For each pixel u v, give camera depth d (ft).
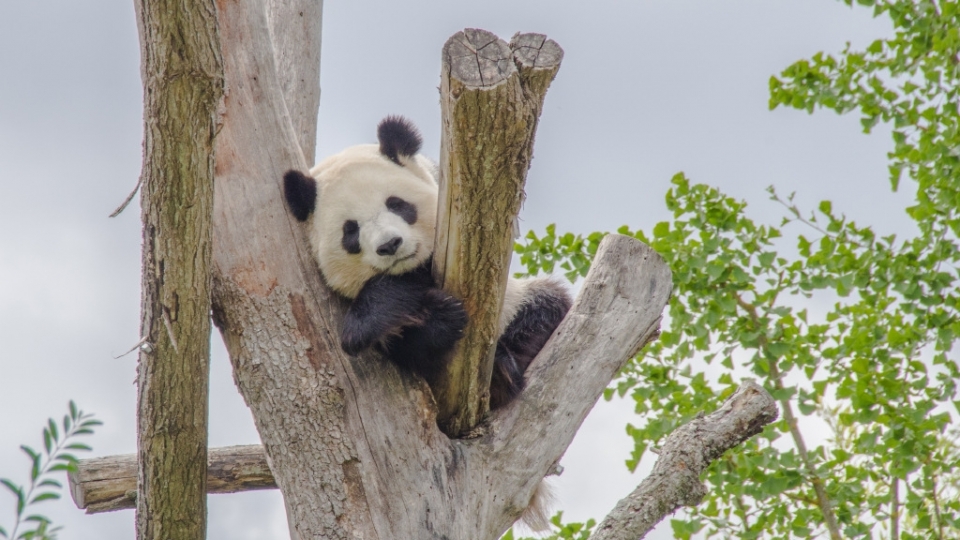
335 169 37.09
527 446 32.89
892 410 41.96
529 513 39.47
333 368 31.68
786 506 43.47
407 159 38.63
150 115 24.71
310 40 45.70
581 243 47.16
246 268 32.78
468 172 26.14
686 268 44.96
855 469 43.32
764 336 45.06
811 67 48.96
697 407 44.29
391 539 29.73
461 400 32.27
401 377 32.09
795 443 44.55
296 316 32.53
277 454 31.04
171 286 27.43
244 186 34.19
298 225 34.81
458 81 24.22
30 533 16.47
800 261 45.27
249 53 35.78
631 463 44.34
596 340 34.83
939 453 42.63
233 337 32.35
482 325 30.55
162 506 30.89
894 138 48.03
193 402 29.43
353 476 30.42
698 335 44.29
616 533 31.55
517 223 29.76
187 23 23.18
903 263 44.24
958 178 44.16
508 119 24.84
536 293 40.78
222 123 33.17
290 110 44.24
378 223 34.50
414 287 33.35
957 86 46.55
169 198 26.03
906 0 48.52
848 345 43.91
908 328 43.55
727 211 45.57
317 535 29.91
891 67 48.19
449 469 31.40
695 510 43.37
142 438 29.86
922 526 41.52
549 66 24.62
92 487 36.63
